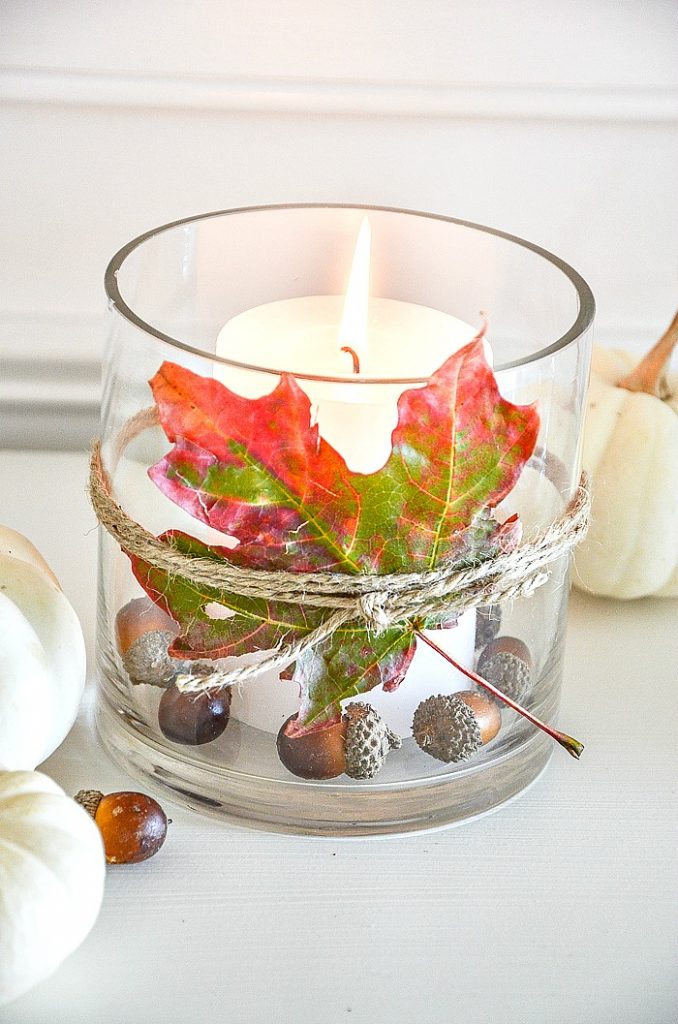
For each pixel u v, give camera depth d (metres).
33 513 0.75
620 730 0.63
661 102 0.81
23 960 0.49
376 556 0.53
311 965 0.53
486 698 0.57
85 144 0.80
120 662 0.58
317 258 0.64
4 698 0.54
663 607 0.72
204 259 0.63
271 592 0.53
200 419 0.52
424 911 0.55
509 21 0.79
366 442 0.54
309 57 0.79
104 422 0.58
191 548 0.54
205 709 0.56
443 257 0.64
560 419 0.56
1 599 0.56
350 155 0.81
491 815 0.59
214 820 0.58
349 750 0.55
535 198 0.83
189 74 0.79
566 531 0.56
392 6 0.78
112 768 0.60
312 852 0.57
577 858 0.57
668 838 0.59
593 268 0.85
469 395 0.52
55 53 0.78
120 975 0.52
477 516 0.53
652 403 0.70
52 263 0.82
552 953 0.54
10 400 0.82
